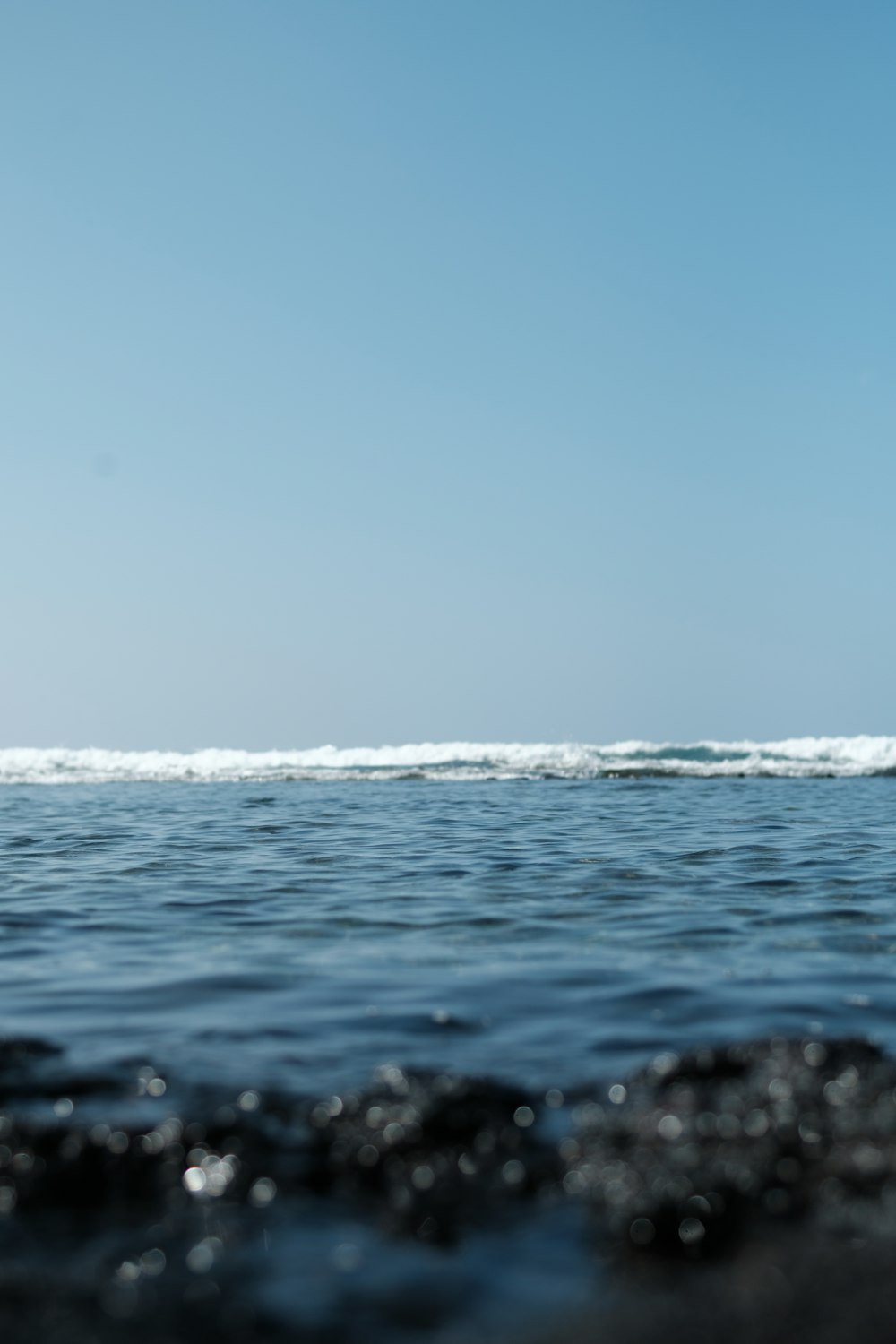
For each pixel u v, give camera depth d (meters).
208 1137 4.46
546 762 36.03
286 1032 5.96
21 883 11.28
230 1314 3.27
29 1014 6.34
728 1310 3.18
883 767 33.44
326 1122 4.59
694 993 6.75
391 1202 4.02
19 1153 4.28
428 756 37.06
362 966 7.46
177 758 36.66
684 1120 4.40
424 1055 5.59
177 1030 6.02
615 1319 3.18
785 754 38.38
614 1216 3.83
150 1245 3.72
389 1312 3.29
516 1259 3.61
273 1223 3.87
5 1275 3.50
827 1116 4.37
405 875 11.66
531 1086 5.12
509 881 11.23
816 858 12.93
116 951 8.00
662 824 17.25
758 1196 3.86
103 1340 3.11
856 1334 2.99
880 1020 6.20
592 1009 6.41
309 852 13.77
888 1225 3.68
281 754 37.66
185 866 12.55
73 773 33.22
